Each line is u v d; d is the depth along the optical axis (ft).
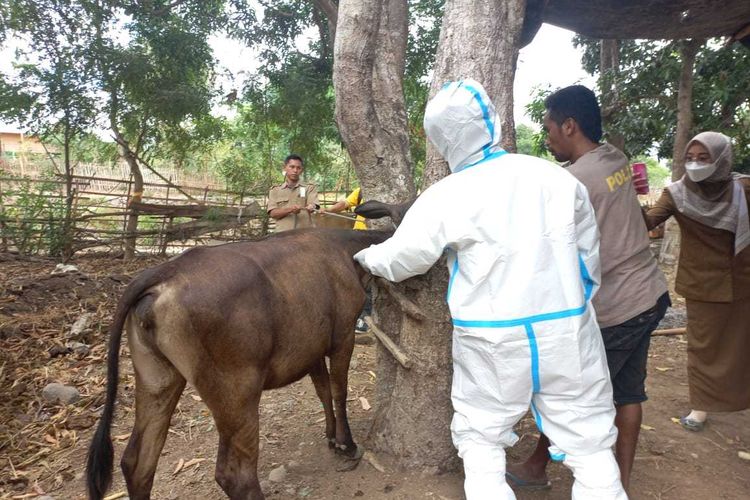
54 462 11.02
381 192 10.16
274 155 52.08
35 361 15.60
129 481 8.17
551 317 6.62
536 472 9.43
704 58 28.86
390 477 9.62
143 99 33.86
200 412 12.58
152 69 33.45
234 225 34.55
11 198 32.30
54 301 19.99
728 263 10.53
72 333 17.33
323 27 36.47
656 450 10.92
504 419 7.00
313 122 38.22
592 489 6.74
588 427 6.84
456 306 7.11
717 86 28.66
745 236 10.26
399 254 7.38
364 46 9.41
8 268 26.94
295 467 10.18
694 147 10.17
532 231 6.73
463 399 7.32
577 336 6.68
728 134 29.78
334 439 10.20
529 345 6.63
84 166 60.95
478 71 8.83
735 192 10.39
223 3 36.47
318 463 10.28
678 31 14.97
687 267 11.04
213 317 7.35
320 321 8.79
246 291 7.68
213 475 10.02
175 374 8.18
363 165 10.14
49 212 30.71
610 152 8.36
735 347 10.84
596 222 7.48
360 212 9.65
